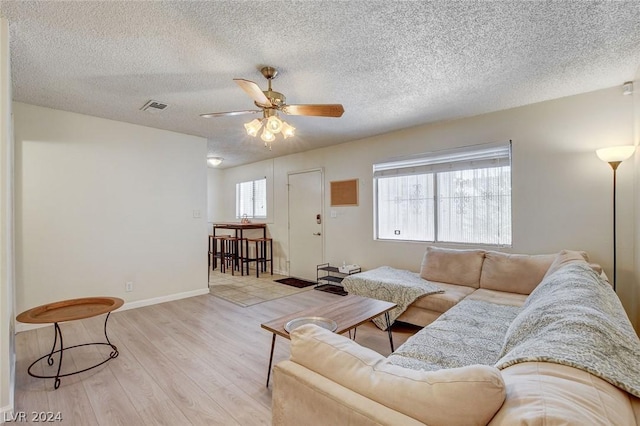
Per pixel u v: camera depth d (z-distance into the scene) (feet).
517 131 10.80
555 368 2.84
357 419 2.76
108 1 5.39
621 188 9.05
